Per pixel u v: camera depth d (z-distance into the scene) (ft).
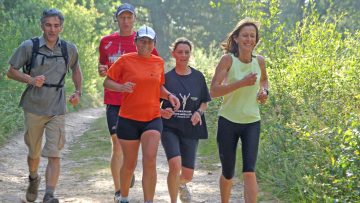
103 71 34.94
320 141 37.42
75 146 64.23
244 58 28.96
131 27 35.73
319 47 53.98
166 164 50.34
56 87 32.99
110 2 211.41
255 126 29.01
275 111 46.88
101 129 77.56
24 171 48.03
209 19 252.21
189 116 32.04
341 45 55.52
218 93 28.22
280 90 50.75
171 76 32.24
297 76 51.72
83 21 144.15
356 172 31.78
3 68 80.53
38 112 32.91
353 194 31.27
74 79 34.32
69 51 33.27
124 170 30.71
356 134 33.01
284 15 188.03
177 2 259.80
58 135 33.17
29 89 32.83
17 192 39.27
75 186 41.19
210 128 59.82
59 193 38.93
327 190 32.42
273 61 54.75
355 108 45.27
